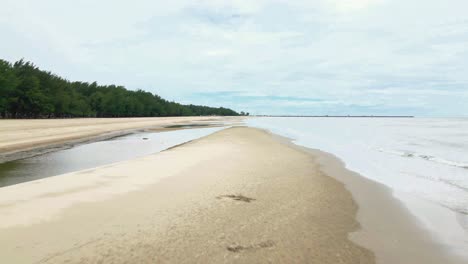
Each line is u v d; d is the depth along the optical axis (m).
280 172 13.72
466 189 11.39
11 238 6.32
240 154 19.09
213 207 8.62
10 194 9.50
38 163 16.98
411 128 61.34
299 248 6.27
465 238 6.99
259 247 6.26
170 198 9.36
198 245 6.26
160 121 76.75
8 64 59.88
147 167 14.33
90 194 9.61
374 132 47.81
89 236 6.52
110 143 27.44
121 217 7.67
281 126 66.44
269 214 8.20
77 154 20.52
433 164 17.12
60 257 5.61
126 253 5.85
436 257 6.06
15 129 31.88
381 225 7.66
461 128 60.22
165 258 5.71
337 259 5.88
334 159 18.17
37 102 60.41
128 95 112.12
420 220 8.06
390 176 13.66
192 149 21.50
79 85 98.31
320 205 9.11
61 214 7.77
